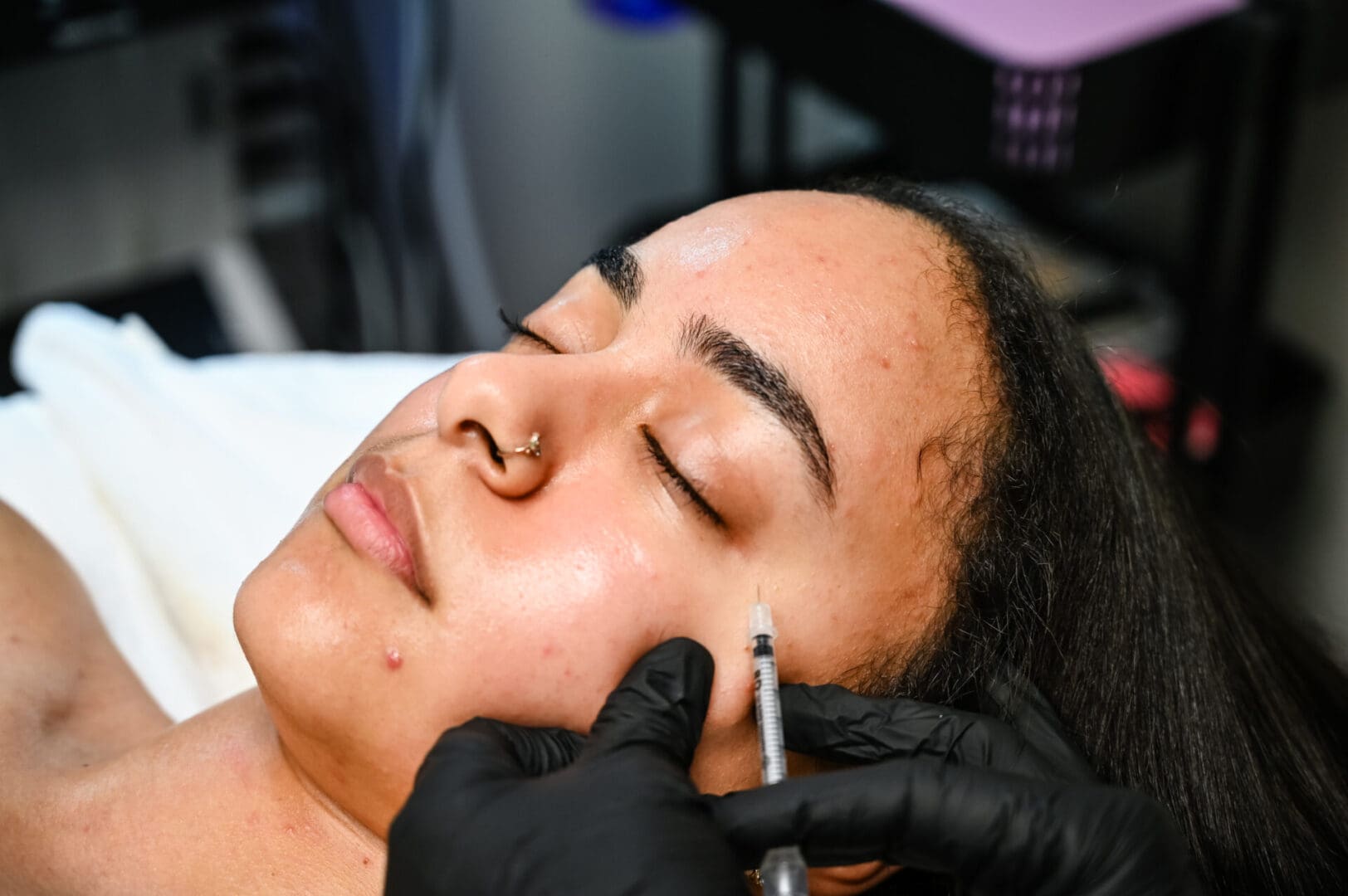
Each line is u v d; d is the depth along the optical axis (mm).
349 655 917
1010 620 1067
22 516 1349
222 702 1173
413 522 928
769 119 2268
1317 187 2043
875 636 1011
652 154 2600
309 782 1034
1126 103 1549
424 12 1842
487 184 2512
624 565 929
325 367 1651
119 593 1373
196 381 1561
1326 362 2135
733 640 961
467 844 801
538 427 925
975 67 1524
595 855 789
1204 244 1745
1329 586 2156
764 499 947
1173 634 1148
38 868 1069
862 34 1652
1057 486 1096
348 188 2061
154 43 1817
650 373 967
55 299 2072
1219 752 1132
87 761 1148
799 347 974
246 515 1430
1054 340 1155
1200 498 1428
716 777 999
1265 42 1560
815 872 1054
